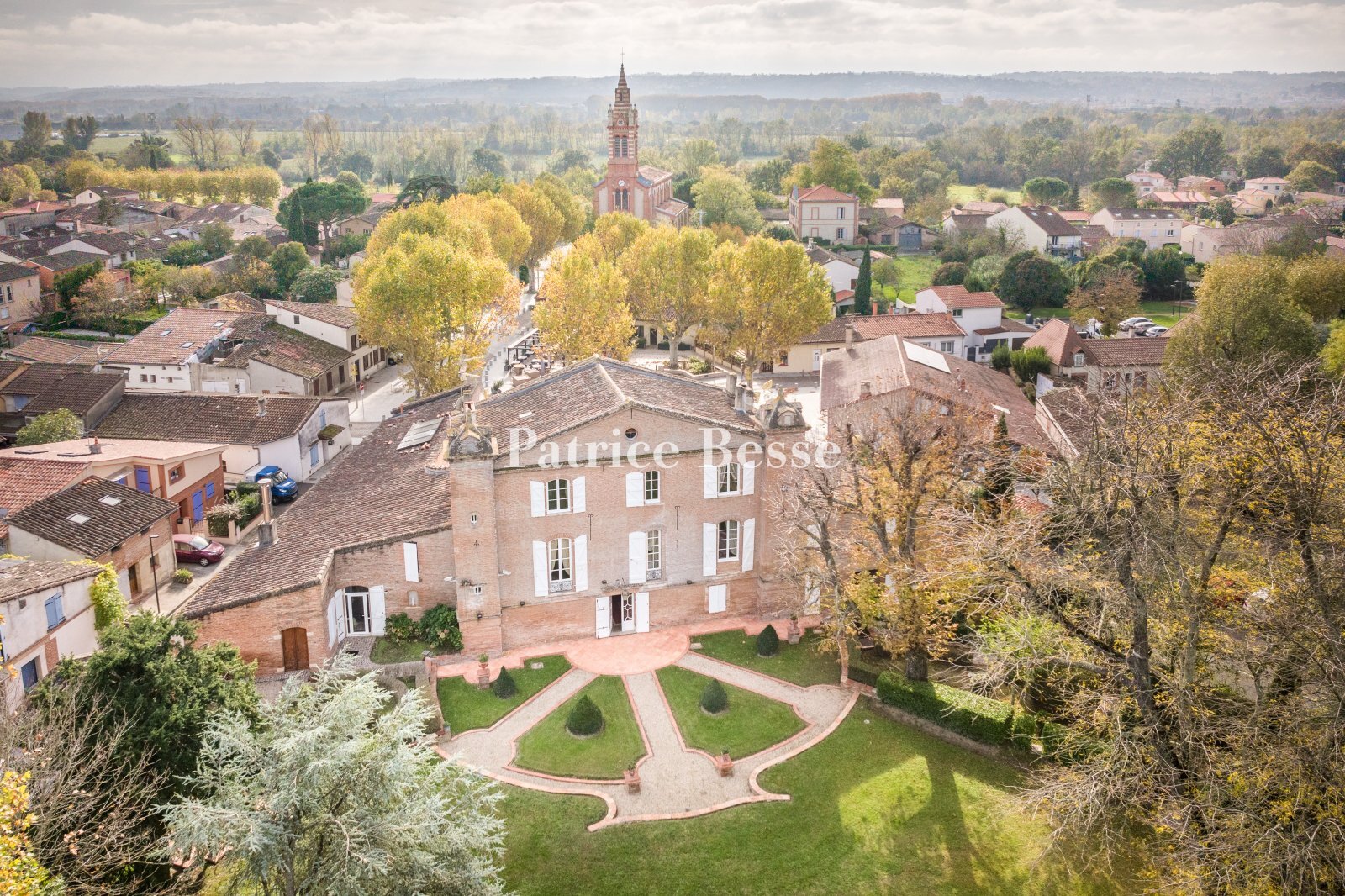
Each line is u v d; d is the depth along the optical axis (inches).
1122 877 1392.7
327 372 3868.1
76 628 1851.6
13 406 3171.8
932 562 1739.7
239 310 4539.9
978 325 4475.9
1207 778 1215.6
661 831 1488.7
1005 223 6899.6
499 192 6599.4
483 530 1887.3
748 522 2064.5
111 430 3004.4
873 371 3046.3
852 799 1553.9
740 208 7445.9
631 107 7180.1
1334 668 1127.6
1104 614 1352.1
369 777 1057.5
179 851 1039.6
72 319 4968.0
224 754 1076.5
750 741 1711.4
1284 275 3641.7
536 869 1417.3
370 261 4052.7
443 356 3230.8
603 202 7416.3
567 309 3636.8
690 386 2197.3
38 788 1116.5
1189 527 1402.6
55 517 2098.9
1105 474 1368.1
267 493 2047.2
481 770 1625.2
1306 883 1103.0
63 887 1037.2
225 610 1820.9
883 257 6274.6
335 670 1177.4
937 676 1894.7
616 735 1721.2
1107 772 1304.1
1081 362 3759.8
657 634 2062.0
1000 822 1499.8
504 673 1833.2
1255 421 1318.9
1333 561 1234.6
